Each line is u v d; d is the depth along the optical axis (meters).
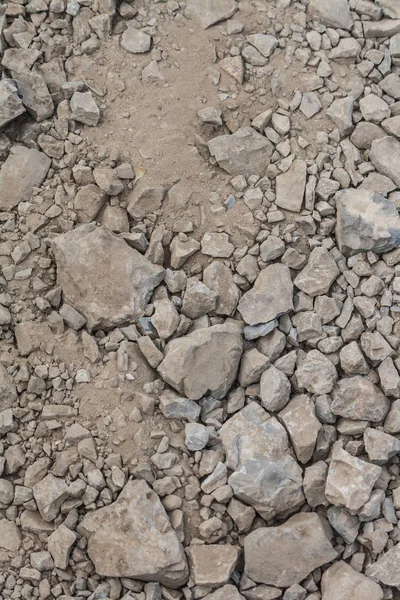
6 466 1.57
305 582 1.52
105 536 1.51
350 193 1.71
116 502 1.52
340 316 1.65
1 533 1.54
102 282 1.63
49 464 1.57
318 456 1.58
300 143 1.76
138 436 1.57
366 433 1.57
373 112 1.79
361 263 1.68
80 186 1.71
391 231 1.67
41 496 1.53
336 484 1.52
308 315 1.64
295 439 1.56
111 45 1.81
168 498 1.54
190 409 1.58
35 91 1.74
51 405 1.59
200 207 1.72
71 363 1.61
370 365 1.64
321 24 1.88
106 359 1.61
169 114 1.77
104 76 1.79
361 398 1.58
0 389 1.58
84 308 1.63
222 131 1.78
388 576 1.50
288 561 1.51
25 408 1.59
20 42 1.77
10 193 1.70
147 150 1.74
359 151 1.78
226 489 1.54
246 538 1.51
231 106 1.78
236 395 1.62
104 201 1.71
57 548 1.51
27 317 1.64
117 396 1.59
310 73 1.83
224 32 1.85
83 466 1.55
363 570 1.53
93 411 1.58
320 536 1.51
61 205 1.70
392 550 1.52
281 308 1.63
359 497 1.51
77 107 1.73
